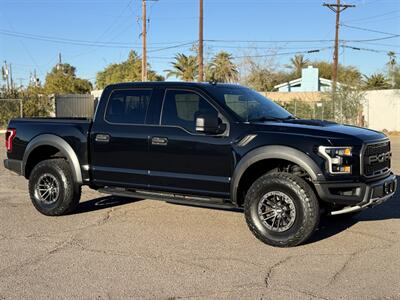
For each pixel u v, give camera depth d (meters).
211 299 4.54
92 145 7.38
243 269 5.32
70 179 7.63
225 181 6.36
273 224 6.07
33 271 5.30
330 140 5.82
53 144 7.65
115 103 7.34
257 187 6.12
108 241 6.40
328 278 5.04
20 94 35.38
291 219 5.95
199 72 30.88
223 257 5.72
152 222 7.36
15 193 9.77
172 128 6.75
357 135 6.01
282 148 5.93
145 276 5.13
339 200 5.82
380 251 5.90
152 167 6.89
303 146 5.85
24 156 7.98
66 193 7.62
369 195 5.86
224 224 7.21
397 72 37.00
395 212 7.88
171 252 5.93
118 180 7.21
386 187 6.18
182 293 4.68
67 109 36.66
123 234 6.72
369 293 4.65
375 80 46.50
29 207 8.48
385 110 32.41
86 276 5.14
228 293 4.67
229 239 6.45
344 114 31.38
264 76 54.72
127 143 7.06
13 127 8.13
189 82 6.96
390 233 6.68
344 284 4.87
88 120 7.73
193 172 6.59
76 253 5.91
